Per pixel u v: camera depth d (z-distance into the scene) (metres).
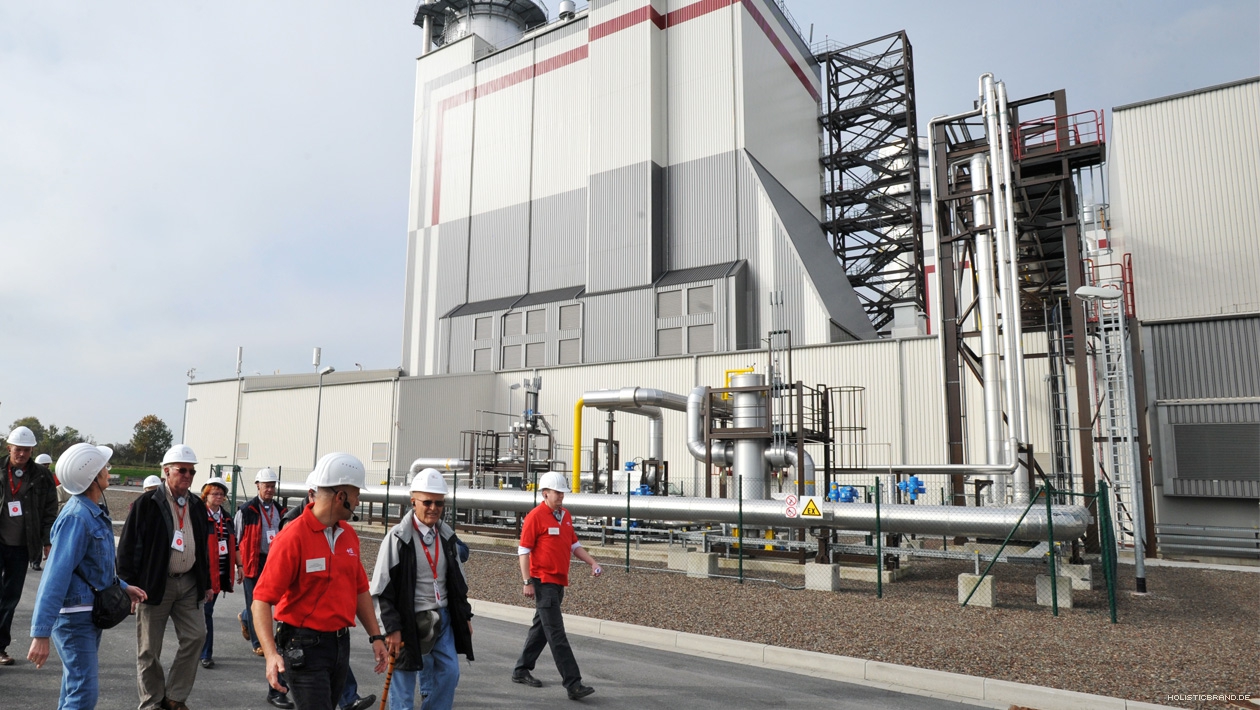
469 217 53.00
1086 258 26.28
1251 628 11.55
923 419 29.98
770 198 41.50
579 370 40.03
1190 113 27.23
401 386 40.25
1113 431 23.70
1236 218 26.09
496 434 34.47
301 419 44.94
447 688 5.45
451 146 55.16
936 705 7.87
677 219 44.31
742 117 43.03
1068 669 8.91
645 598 13.79
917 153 48.03
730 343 39.19
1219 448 22.89
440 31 67.12
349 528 4.88
